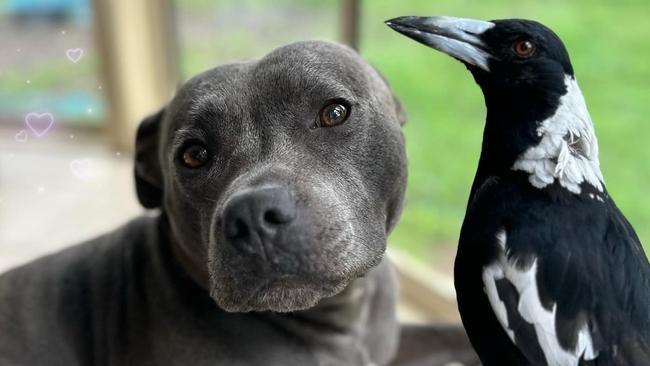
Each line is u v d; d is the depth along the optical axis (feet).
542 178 1.37
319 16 3.51
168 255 1.80
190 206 1.62
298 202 1.39
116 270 1.90
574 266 1.30
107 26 4.32
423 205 3.07
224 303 1.42
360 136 1.56
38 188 4.19
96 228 3.70
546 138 1.37
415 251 3.12
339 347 1.81
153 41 4.54
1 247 3.55
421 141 3.04
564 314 1.29
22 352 1.84
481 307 1.37
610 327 1.29
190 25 4.46
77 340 1.86
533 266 1.31
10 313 1.88
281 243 1.36
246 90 1.55
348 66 1.61
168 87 4.67
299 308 1.42
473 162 2.90
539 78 1.37
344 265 1.44
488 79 1.42
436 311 2.97
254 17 3.99
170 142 1.65
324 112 1.55
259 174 1.45
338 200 1.47
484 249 1.35
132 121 4.58
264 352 1.72
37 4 4.65
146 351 1.77
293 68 1.55
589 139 1.38
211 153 1.58
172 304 1.74
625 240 1.35
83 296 1.90
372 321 1.92
